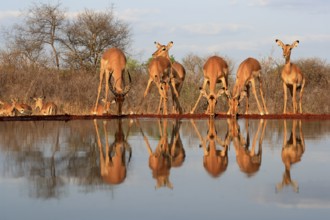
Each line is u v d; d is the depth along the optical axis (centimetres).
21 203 660
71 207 640
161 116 2523
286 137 1493
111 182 800
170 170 916
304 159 1045
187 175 863
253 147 1252
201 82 3425
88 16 4684
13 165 955
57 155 1088
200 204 656
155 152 1158
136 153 1139
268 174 871
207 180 819
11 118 2295
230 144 1319
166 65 2664
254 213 613
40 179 821
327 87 3588
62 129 1741
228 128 1828
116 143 1331
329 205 651
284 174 870
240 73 2516
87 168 928
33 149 1186
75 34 4672
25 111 2808
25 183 788
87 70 4609
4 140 1373
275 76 3350
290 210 626
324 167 945
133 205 650
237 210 627
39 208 635
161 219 589
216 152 1161
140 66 4450
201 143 1345
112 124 2006
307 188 754
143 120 2283
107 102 2602
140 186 769
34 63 3822
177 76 2788
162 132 1662
